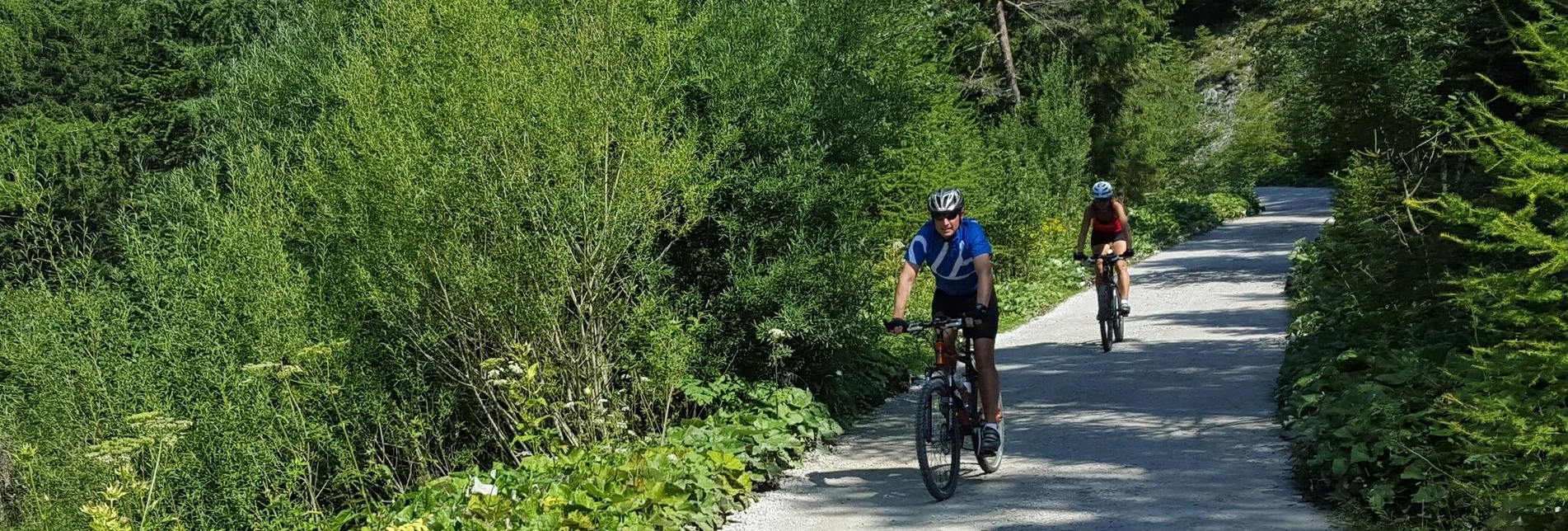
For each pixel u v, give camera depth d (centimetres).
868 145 899
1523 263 718
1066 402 932
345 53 838
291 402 727
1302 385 755
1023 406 927
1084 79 3400
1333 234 959
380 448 808
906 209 1468
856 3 909
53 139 1623
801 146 845
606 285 757
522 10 812
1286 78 2316
